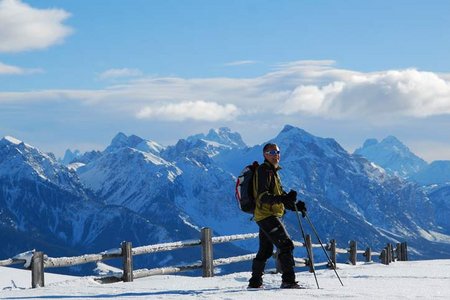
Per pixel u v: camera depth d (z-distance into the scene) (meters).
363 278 11.34
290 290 8.67
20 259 10.95
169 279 11.86
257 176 9.20
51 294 9.21
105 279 11.79
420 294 7.94
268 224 9.20
